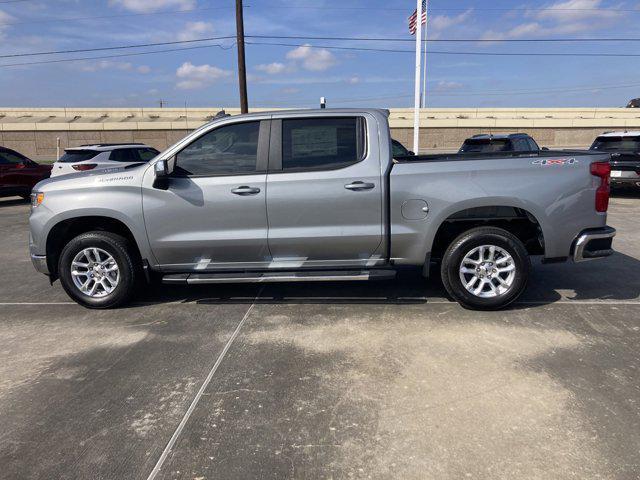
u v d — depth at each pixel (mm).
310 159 4887
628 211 10758
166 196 4938
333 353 4078
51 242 5250
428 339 4293
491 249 4809
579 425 3018
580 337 4270
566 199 4703
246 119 4945
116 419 3211
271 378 3693
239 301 5434
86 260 5270
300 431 3031
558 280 5934
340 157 4871
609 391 3395
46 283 6457
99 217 5184
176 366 3928
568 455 2748
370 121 4871
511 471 2635
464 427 3027
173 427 3109
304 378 3680
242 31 22078
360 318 4824
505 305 4859
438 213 4766
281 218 4875
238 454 2836
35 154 34812
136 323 4879
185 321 4887
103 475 2689
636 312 4836
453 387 3494
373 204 4809
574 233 4773
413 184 4770
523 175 4699
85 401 3439
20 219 12016
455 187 4727
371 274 4824
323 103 6719
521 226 5227
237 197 4863
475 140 12195
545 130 32906
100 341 4457
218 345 4297
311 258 4992
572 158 4711
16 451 2908
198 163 4988
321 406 3299
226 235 4938
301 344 4266
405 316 4852
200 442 2953
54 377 3801
